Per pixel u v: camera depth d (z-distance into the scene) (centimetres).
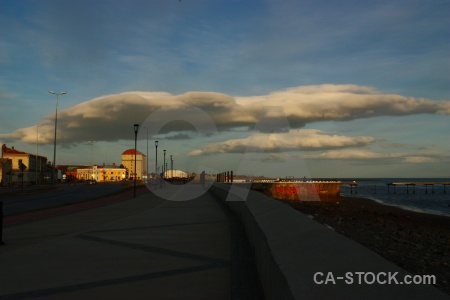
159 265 816
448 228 2952
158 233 1263
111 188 6781
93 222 1585
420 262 1285
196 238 1161
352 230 2197
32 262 845
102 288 652
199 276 729
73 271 766
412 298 247
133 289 646
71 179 15688
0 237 1068
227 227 1409
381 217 3588
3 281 695
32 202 3347
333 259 368
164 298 600
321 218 2906
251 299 595
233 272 759
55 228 1403
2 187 7944
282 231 588
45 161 13275
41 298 601
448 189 15275
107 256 908
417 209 5175
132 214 1919
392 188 15325
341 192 11794
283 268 391
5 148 11325
